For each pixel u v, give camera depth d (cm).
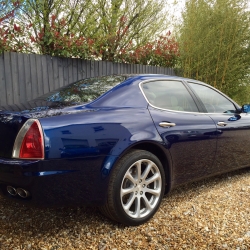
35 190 203
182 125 291
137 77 298
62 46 530
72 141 213
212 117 334
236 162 371
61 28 569
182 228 248
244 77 849
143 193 258
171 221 261
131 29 784
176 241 227
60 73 537
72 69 557
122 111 255
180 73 841
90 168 222
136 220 250
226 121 348
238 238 231
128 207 246
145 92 287
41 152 202
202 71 802
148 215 259
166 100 300
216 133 328
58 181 209
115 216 241
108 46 650
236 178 392
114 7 683
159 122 271
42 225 252
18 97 475
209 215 273
